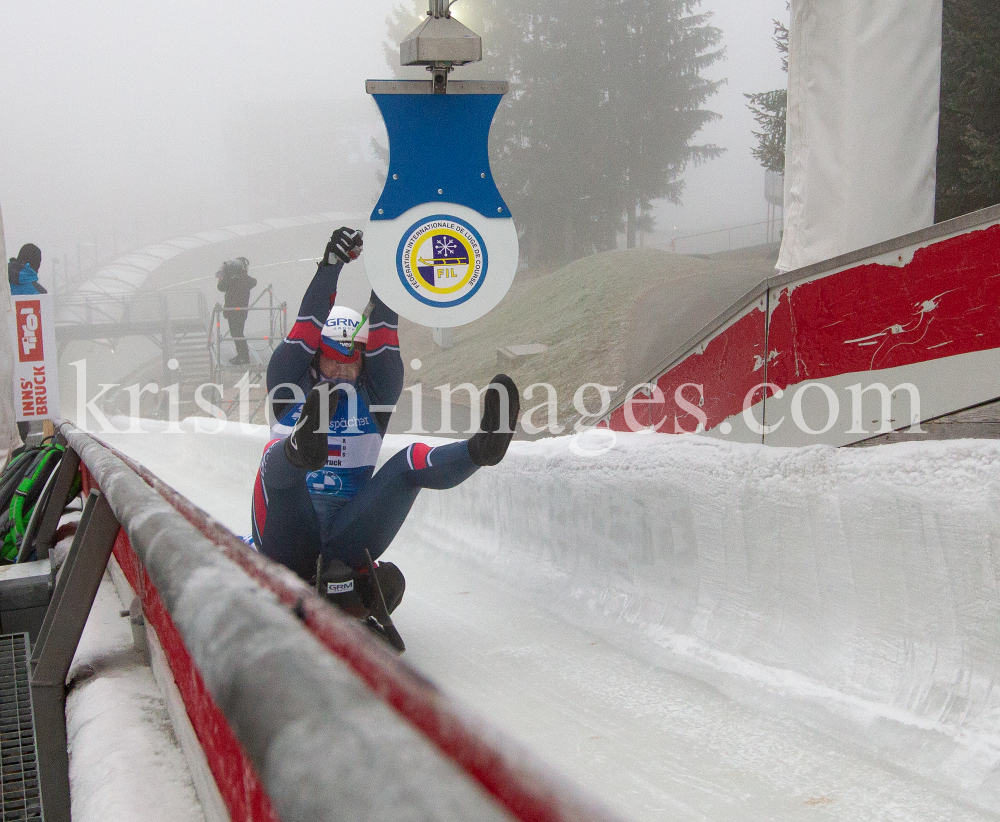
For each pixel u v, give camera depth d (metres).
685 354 3.66
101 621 3.08
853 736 2.08
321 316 2.74
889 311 2.65
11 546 4.38
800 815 1.80
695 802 1.89
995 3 9.97
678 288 21.59
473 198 2.91
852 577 2.29
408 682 0.44
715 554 2.75
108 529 2.32
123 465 1.99
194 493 8.38
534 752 0.33
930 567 2.08
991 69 9.95
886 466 2.19
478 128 2.91
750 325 3.24
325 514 2.80
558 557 3.59
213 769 1.34
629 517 3.15
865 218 3.54
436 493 4.62
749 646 2.54
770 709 2.30
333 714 0.38
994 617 1.94
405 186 2.89
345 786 0.32
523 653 2.96
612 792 1.96
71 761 1.81
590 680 2.66
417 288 2.90
